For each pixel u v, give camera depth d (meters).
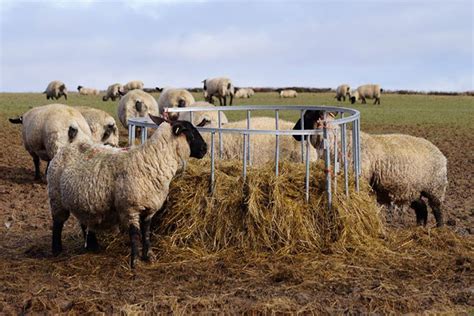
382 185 10.17
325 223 8.66
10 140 23.73
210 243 8.53
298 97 78.56
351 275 7.79
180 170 8.97
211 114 16.23
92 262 8.25
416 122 35.78
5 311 6.54
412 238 9.31
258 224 8.48
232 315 6.45
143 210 8.02
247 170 8.99
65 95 61.12
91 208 8.02
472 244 9.21
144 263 8.12
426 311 6.63
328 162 8.62
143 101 21.84
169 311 6.54
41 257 8.75
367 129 30.98
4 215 11.49
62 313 6.51
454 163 19.25
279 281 7.58
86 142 8.70
